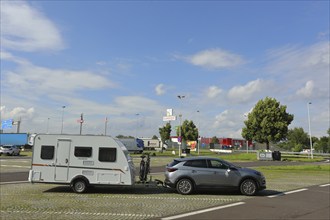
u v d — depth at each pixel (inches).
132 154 2363.4
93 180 550.9
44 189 589.6
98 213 378.3
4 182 696.4
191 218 355.9
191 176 533.3
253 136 2342.5
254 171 543.8
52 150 558.3
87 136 560.1
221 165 542.3
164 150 3267.7
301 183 729.6
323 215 376.5
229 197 514.0
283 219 354.3
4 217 352.2
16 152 2022.6
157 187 623.2
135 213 380.2
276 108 2262.6
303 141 4549.7
